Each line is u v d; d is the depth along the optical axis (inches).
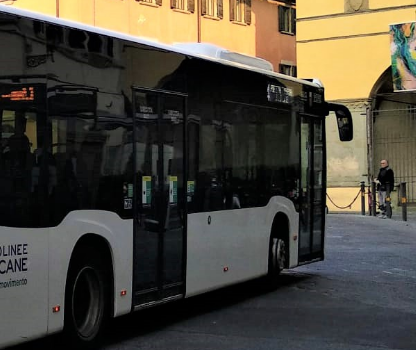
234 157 408.8
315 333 344.5
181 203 359.9
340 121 544.4
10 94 257.3
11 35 259.1
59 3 1312.7
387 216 1023.0
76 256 293.6
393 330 351.6
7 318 254.5
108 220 307.6
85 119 295.3
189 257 366.3
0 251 251.1
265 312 397.4
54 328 277.4
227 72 402.3
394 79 1159.0
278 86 458.6
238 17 1643.7
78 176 290.4
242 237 418.9
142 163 330.6
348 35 1237.1
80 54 293.7
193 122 370.3
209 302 429.1
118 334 341.4
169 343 323.0
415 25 1139.3
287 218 474.6
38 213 268.8
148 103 336.2
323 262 597.6
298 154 488.1
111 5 1350.9
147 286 334.6
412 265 580.4
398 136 1251.2
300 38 1278.3
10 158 256.5
